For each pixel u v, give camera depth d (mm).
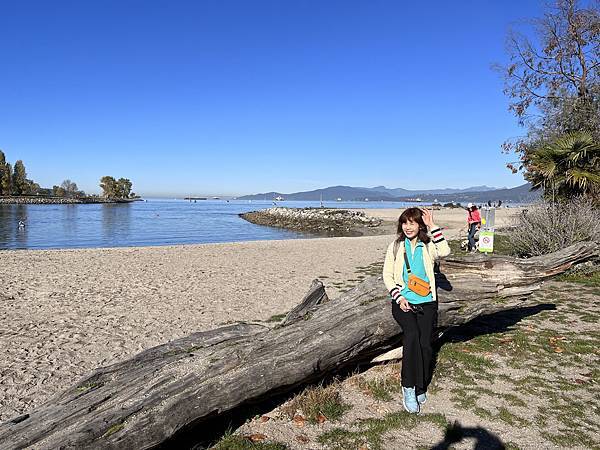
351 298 4746
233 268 13930
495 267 5648
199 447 3445
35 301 9109
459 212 55938
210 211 91250
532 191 15203
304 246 20625
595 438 3643
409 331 3865
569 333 6371
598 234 10945
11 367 5477
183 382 3479
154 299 9430
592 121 16688
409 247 3980
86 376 3857
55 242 28375
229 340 4383
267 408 4102
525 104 18953
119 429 3014
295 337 4137
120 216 63688
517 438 3637
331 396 4184
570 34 17656
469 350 5656
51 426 3027
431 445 3525
